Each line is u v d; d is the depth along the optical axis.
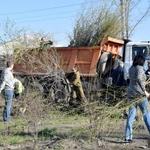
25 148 8.14
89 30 15.52
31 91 11.59
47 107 10.25
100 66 14.67
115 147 8.11
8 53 15.27
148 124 8.41
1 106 11.76
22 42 15.38
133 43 15.34
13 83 11.31
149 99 8.46
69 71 14.95
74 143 8.34
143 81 8.26
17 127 9.81
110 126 8.38
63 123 10.33
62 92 12.83
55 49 15.02
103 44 14.95
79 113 10.27
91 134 8.34
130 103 8.20
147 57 13.60
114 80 14.05
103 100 9.44
